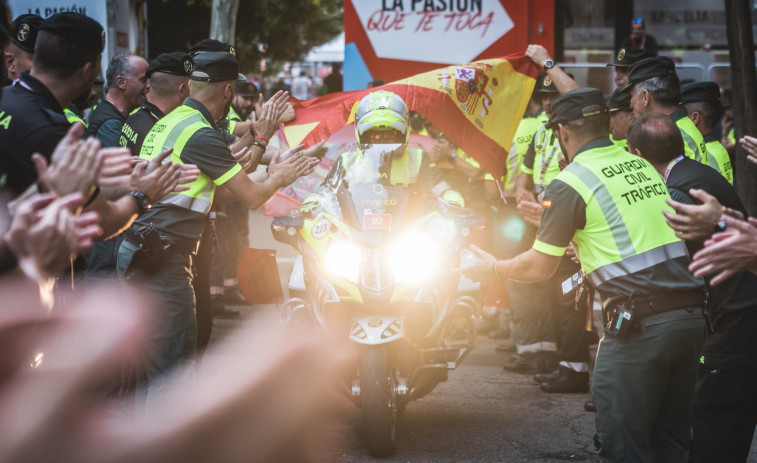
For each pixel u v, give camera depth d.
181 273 4.72
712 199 3.39
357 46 10.34
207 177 4.75
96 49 3.49
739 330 4.04
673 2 11.69
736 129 8.35
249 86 9.09
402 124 5.29
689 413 3.94
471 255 5.78
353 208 5.19
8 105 3.22
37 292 2.97
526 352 6.78
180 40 21.44
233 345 7.32
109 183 2.98
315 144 6.32
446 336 5.37
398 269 5.04
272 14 25.12
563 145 4.18
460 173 7.92
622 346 3.80
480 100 6.38
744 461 4.19
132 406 5.09
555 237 3.94
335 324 5.14
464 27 10.18
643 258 3.81
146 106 5.18
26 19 4.99
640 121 4.30
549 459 5.06
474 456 5.09
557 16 11.72
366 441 4.98
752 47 8.26
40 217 2.52
